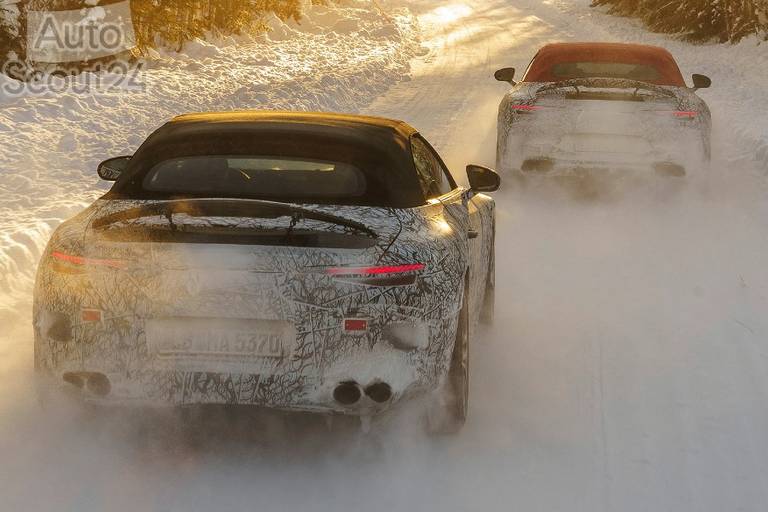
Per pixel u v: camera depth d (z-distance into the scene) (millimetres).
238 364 9828
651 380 13602
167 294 9750
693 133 24922
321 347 9766
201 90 44875
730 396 13031
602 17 110000
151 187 11320
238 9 68562
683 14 88250
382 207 10922
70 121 34469
